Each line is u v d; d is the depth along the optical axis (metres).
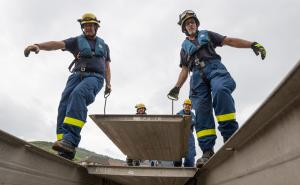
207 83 3.29
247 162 1.66
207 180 3.00
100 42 3.67
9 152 1.71
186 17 3.51
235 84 3.11
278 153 1.22
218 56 3.29
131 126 3.13
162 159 5.20
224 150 2.00
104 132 3.59
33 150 1.97
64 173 2.54
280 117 1.18
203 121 3.25
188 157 6.07
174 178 3.36
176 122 2.89
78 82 3.46
